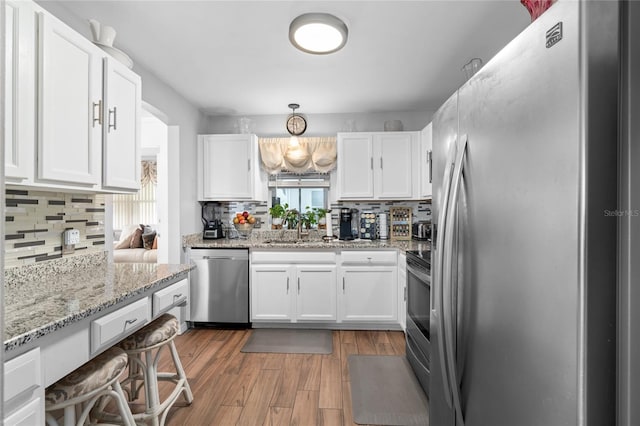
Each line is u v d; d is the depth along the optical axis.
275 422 1.91
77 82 1.55
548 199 0.70
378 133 3.68
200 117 3.88
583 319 0.62
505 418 0.84
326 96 3.41
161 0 1.84
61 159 1.45
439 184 1.35
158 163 3.40
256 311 3.43
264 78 2.94
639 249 0.61
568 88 0.65
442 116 1.31
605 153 0.62
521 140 0.78
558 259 0.67
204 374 2.48
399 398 2.16
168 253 3.30
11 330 1.03
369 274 3.36
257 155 3.86
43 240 1.82
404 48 2.40
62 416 1.65
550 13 0.70
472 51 2.45
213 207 4.00
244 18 2.02
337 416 1.97
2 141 0.38
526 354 0.76
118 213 7.09
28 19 1.30
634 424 0.61
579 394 0.63
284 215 3.94
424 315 2.22
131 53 2.46
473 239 0.99
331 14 1.96
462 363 1.04
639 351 0.61
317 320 3.40
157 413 1.73
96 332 1.31
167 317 1.96
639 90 0.61
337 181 3.85
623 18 0.63
